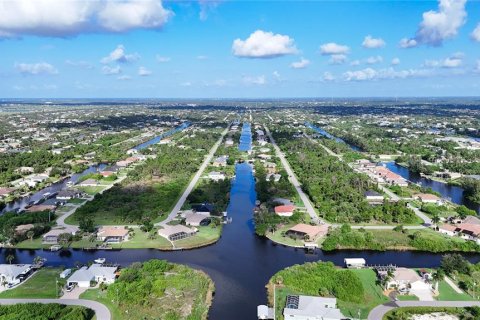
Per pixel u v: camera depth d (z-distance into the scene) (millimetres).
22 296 149125
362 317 138000
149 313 139000
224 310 143875
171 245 197250
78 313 132625
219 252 193500
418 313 141375
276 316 138375
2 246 197500
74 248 195125
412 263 184750
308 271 165750
